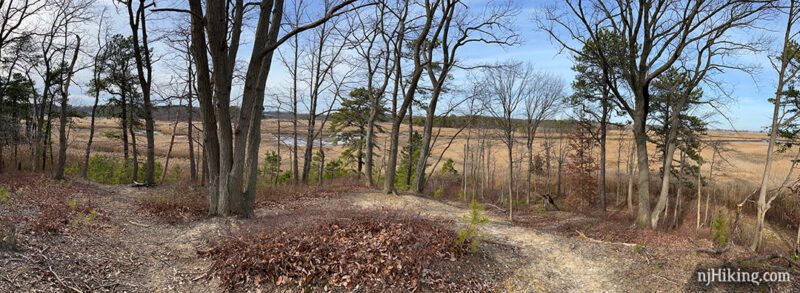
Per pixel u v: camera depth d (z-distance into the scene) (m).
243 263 6.46
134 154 19.17
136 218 9.62
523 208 19.98
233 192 10.15
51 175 17.16
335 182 22.94
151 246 7.73
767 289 7.21
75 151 34.34
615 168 37.41
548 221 15.76
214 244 7.61
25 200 9.77
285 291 6.11
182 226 9.17
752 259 8.21
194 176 20.05
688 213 23.00
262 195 14.80
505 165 36.84
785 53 11.43
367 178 20.81
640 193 16.94
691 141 20.05
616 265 8.11
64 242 6.90
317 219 8.38
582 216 18.83
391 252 7.01
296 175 21.81
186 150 41.47
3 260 5.65
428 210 14.45
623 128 22.64
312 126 22.97
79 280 5.82
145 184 16.52
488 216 14.76
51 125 23.80
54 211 8.62
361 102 26.30
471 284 6.91
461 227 9.24
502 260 7.96
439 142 49.00
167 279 6.39
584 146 27.11
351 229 7.80
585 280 7.61
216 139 10.40
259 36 10.07
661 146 22.62
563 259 8.40
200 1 9.89
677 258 8.34
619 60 16.59
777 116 11.23
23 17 17.48
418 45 16.42
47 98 21.19
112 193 13.58
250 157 10.55
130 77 19.67
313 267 6.47
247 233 7.49
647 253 8.62
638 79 16.30
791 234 20.11
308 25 9.23
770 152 11.01
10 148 24.75
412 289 6.39
